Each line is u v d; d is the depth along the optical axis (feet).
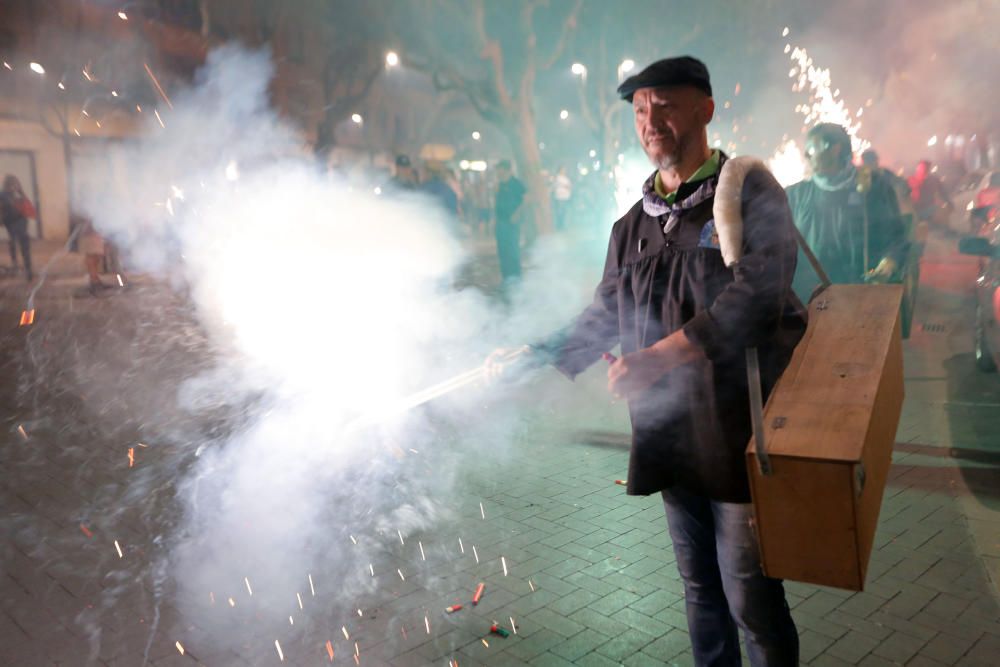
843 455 5.30
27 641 10.75
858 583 5.50
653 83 6.79
